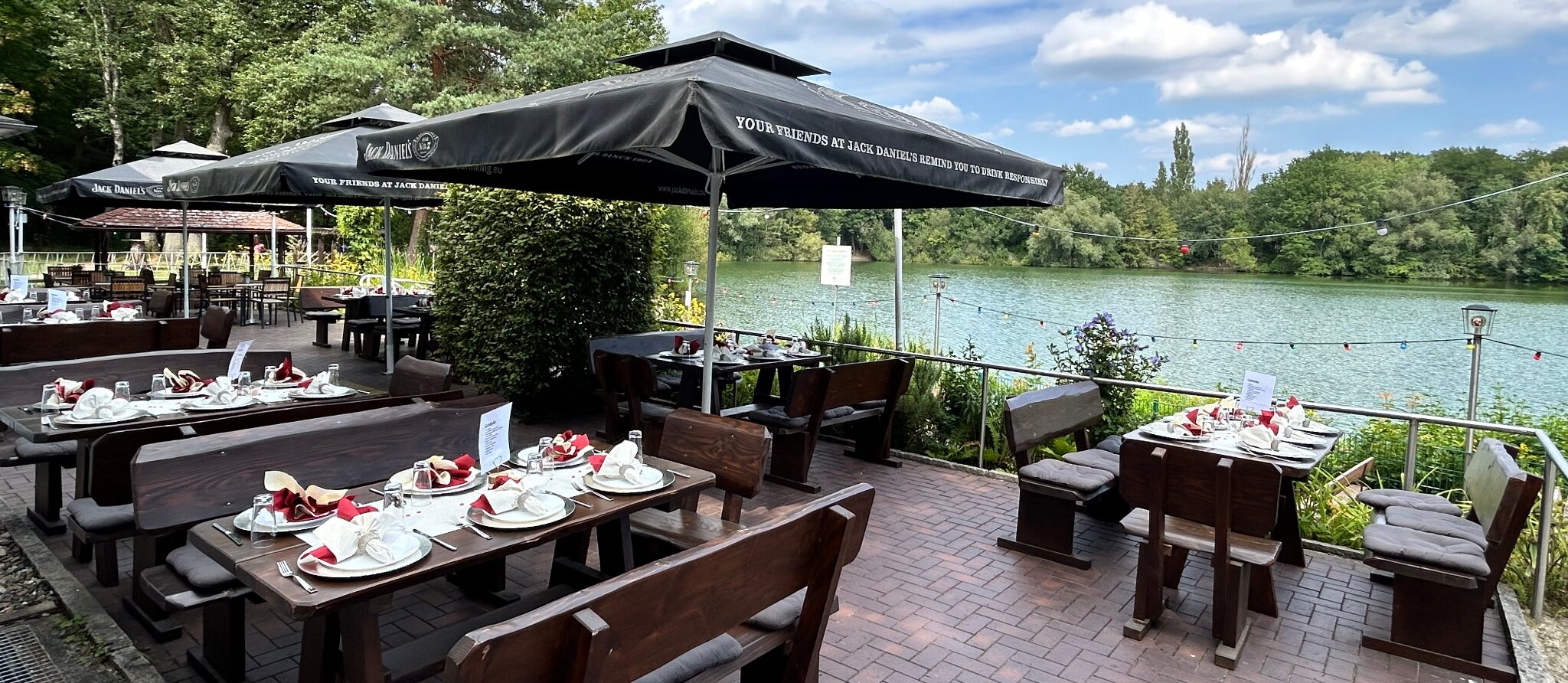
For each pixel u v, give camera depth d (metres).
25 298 11.71
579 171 6.76
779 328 14.41
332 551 2.57
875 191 7.35
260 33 28.73
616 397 7.34
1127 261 25.67
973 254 25.02
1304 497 6.06
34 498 5.70
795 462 6.62
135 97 31.55
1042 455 7.39
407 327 11.84
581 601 2.03
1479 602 3.89
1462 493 6.36
